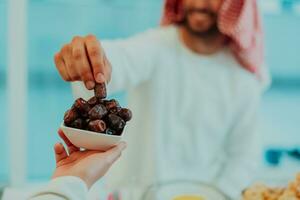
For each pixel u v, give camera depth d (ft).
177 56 5.47
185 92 5.48
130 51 5.00
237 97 5.55
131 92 5.67
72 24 9.24
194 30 5.34
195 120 5.53
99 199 4.19
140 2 9.39
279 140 8.71
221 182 5.39
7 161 7.52
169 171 5.58
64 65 3.53
